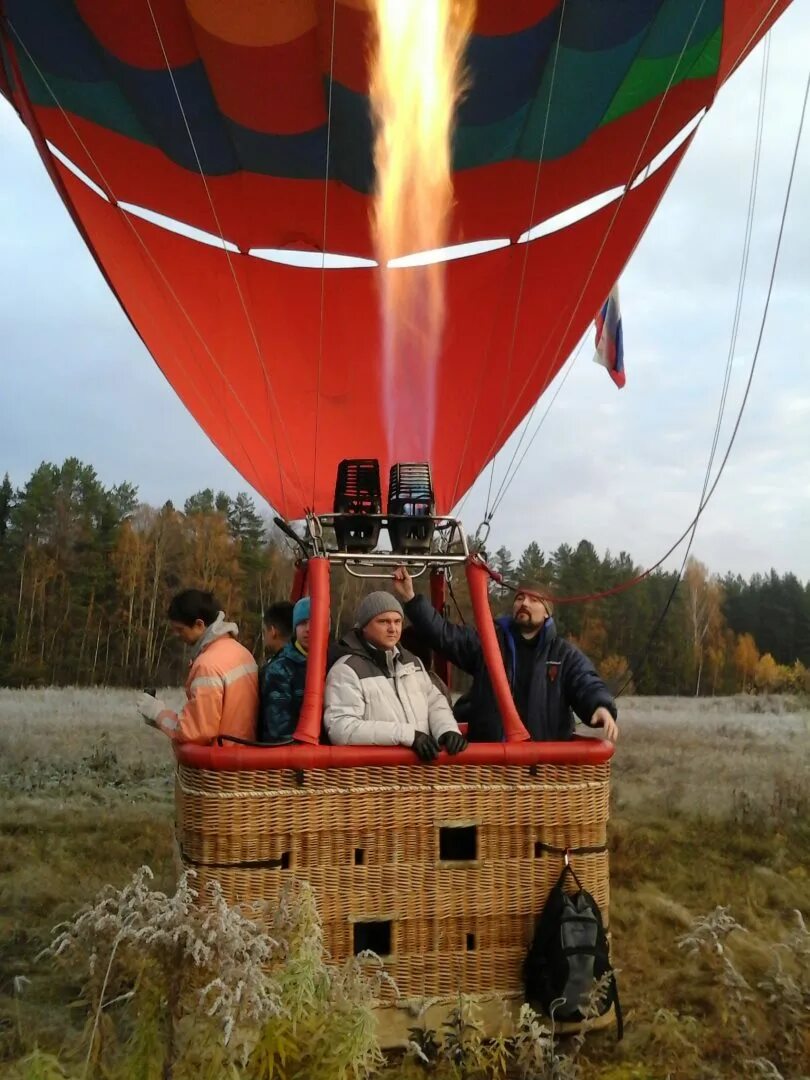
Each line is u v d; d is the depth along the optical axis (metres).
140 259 4.40
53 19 3.69
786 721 13.32
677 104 4.22
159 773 8.47
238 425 4.38
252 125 4.27
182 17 3.69
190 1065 1.96
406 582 3.36
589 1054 2.78
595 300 4.41
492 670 3.02
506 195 4.75
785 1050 2.65
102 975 2.11
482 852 2.81
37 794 7.18
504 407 4.62
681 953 3.73
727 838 5.84
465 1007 2.63
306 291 4.98
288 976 2.18
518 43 3.79
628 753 9.77
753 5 3.49
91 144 4.38
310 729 2.76
